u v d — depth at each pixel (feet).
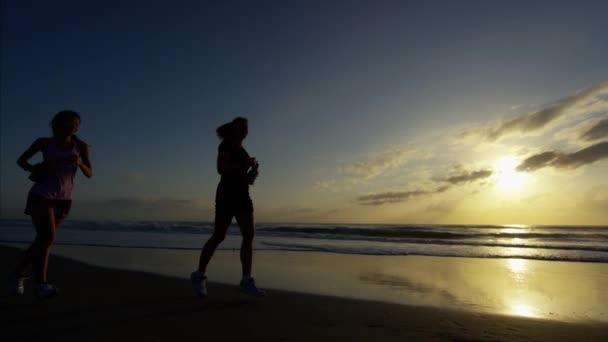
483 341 8.10
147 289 12.59
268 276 17.52
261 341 7.55
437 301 12.68
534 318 10.25
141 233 51.21
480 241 44.11
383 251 30.58
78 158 10.34
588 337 8.68
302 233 57.72
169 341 7.39
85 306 9.99
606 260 26.21
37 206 9.65
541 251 32.14
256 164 11.52
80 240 37.68
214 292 12.42
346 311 10.46
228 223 11.24
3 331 7.75
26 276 10.94
